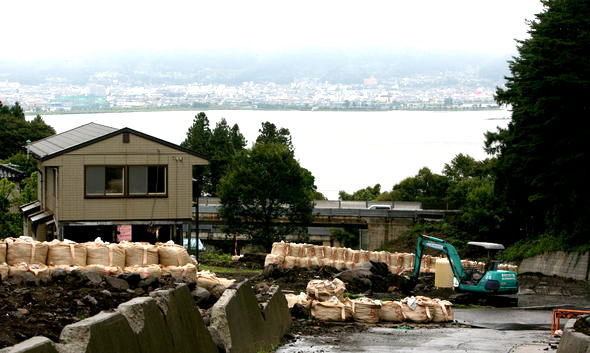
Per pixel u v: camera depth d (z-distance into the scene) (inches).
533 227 2149.4
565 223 1843.0
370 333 716.7
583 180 1732.3
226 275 1300.4
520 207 2043.6
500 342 681.0
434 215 2600.9
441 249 1242.0
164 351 351.6
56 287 520.1
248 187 2176.4
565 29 1653.5
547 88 1664.6
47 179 1546.5
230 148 3415.4
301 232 2300.7
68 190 1362.0
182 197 1428.4
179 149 1421.0
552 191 1798.7
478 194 2346.2
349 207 3034.0
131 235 1413.6
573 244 1756.9
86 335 285.0
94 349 286.0
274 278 1254.9
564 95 1648.6
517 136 1829.5
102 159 1379.2
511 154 1870.1
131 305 332.8
